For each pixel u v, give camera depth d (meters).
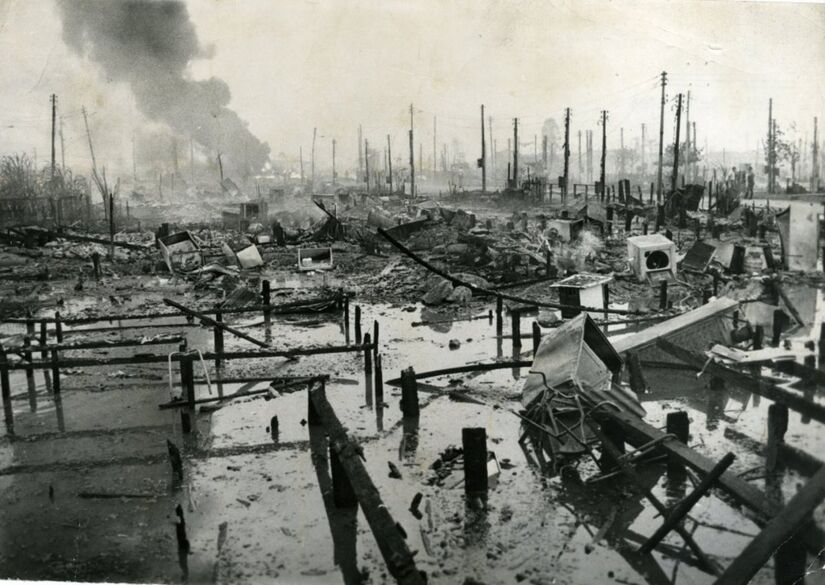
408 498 6.56
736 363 9.20
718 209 13.60
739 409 8.58
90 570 5.60
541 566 5.50
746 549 5.41
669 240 13.92
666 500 6.43
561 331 8.66
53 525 6.24
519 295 14.98
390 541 5.27
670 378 9.48
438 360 10.93
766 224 12.78
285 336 12.64
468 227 17.12
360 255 18.25
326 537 6.02
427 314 14.08
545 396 7.71
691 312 10.23
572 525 6.06
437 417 8.58
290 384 9.84
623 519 6.14
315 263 17.78
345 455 6.44
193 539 5.98
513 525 6.05
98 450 7.82
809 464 6.94
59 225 16.48
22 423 8.70
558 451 7.23
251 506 6.54
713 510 6.32
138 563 5.68
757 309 11.49
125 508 6.53
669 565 5.50
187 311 11.46
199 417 8.78
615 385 8.14
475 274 16.47
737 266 13.27
